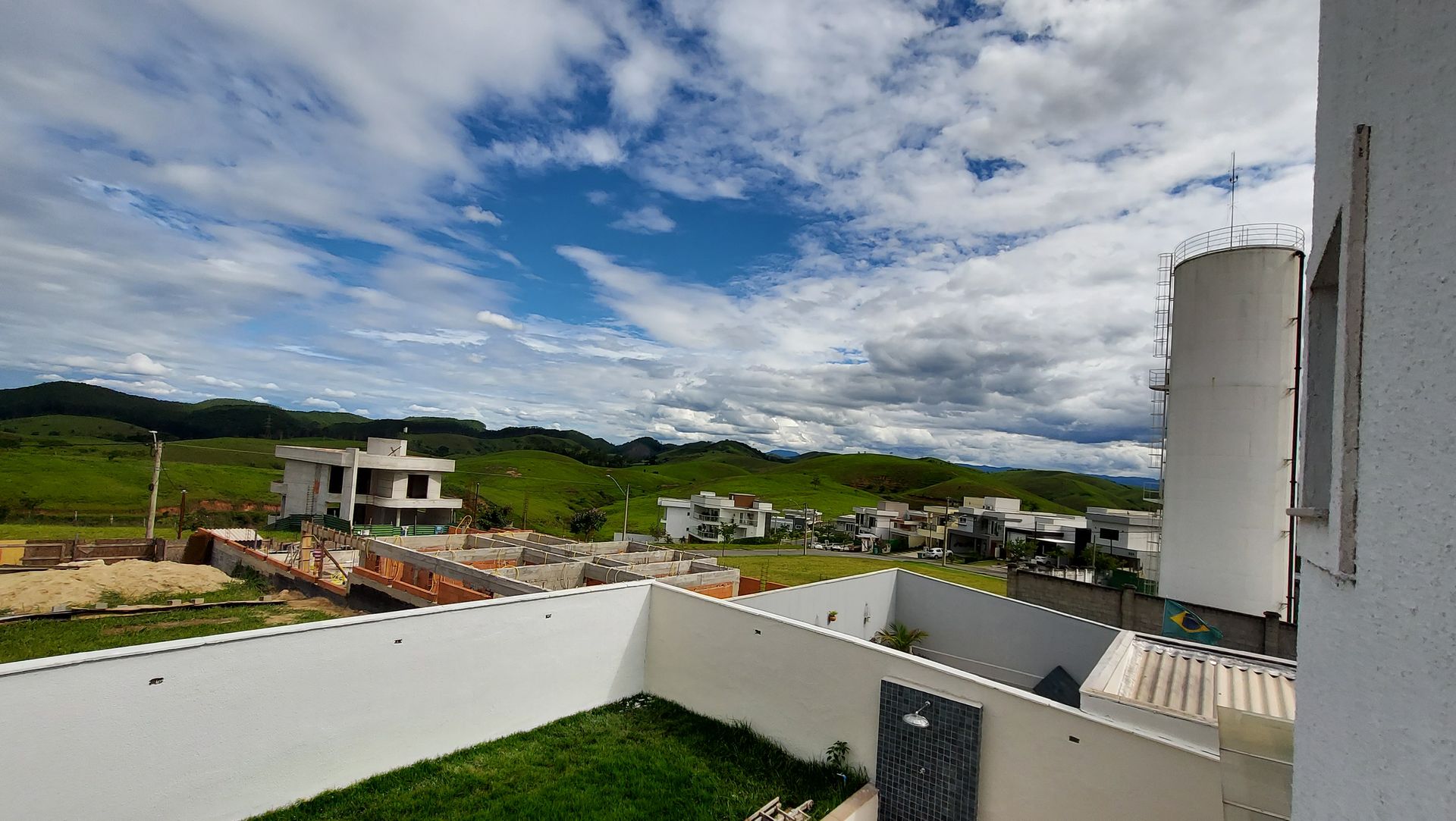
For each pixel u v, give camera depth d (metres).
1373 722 2.14
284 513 51.56
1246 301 19.70
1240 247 19.91
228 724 8.55
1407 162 2.15
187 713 8.21
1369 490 2.28
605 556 22.45
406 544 23.53
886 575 21.34
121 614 19.22
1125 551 55.16
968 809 9.38
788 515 88.06
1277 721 5.29
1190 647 11.80
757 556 57.72
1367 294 2.42
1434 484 1.85
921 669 10.09
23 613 18.72
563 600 12.38
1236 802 4.84
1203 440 20.34
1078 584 23.08
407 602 19.27
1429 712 1.79
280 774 8.98
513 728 11.62
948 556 66.56
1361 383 2.44
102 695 7.57
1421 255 2.02
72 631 17.34
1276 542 19.41
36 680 7.13
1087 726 8.60
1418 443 1.96
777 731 11.68
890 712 10.21
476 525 57.16
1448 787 1.67
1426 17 2.10
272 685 8.94
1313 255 3.62
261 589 23.72
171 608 20.06
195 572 24.39
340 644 9.59
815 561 54.66
